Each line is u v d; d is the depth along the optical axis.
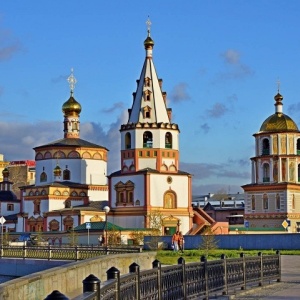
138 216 100.31
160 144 101.19
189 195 103.25
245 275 31.33
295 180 110.62
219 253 62.25
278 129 111.38
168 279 22.86
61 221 109.06
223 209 159.75
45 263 54.16
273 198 110.06
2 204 133.50
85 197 117.00
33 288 26.92
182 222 101.88
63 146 118.25
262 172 112.31
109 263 40.19
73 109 123.56
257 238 74.06
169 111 104.19
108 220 103.38
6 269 56.91
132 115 103.00
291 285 34.19
